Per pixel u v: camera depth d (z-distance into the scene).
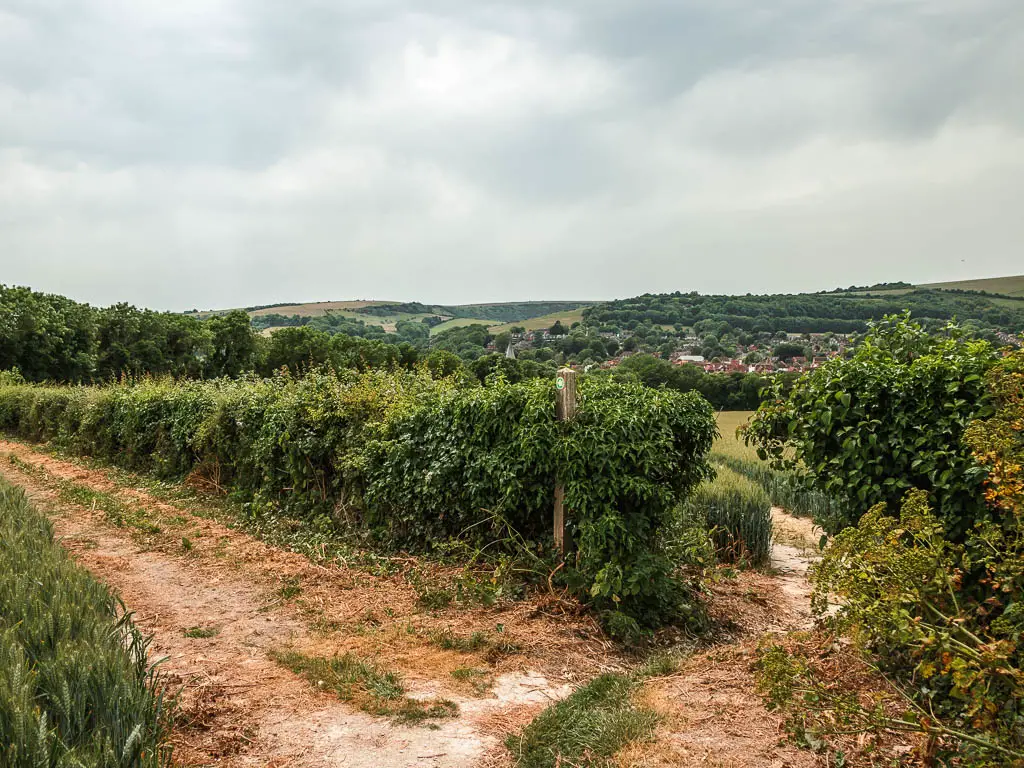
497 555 7.97
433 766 4.02
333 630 6.29
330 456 10.62
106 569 8.09
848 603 3.72
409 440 8.94
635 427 7.15
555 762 4.02
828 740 3.96
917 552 3.42
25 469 16.91
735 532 10.70
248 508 11.71
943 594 3.63
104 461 18.23
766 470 17.97
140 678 3.88
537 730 4.43
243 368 73.69
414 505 8.77
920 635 3.16
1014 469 3.40
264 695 4.88
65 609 4.27
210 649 5.78
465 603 7.04
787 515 15.68
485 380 9.28
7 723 2.94
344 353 74.44
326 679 5.16
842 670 4.99
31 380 52.47
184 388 16.75
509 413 7.91
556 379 7.51
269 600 7.11
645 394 7.91
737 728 4.27
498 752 4.21
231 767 3.89
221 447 13.38
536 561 7.50
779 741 3.97
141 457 16.89
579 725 4.43
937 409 5.07
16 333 50.53
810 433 5.88
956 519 4.80
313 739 4.29
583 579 7.00
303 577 7.85
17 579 4.65
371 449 9.43
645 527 7.07
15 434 27.91
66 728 3.19
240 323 74.50
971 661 3.08
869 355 5.86
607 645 6.31
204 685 4.94
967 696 3.18
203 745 4.10
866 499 5.52
